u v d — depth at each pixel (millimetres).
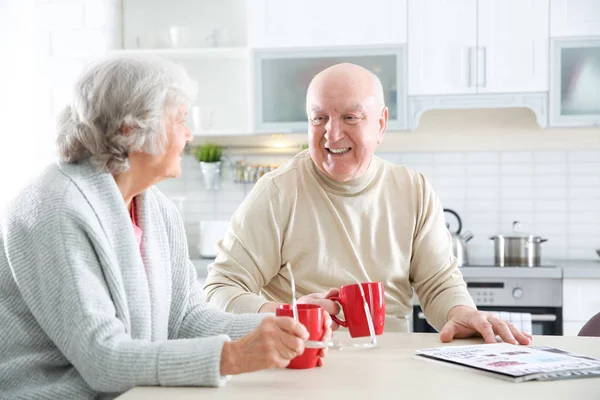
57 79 3719
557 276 3350
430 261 2000
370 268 1990
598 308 3346
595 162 3861
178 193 4082
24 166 3682
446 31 3635
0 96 3584
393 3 3656
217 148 3984
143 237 1446
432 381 1199
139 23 4051
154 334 1404
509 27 3604
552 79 3570
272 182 2014
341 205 1973
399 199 2027
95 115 1312
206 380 1155
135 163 1384
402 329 1988
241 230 1971
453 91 3635
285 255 1994
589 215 3869
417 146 3965
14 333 1289
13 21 3641
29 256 1243
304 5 3709
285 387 1168
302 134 3961
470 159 3938
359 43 3678
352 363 1348
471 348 1449
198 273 3508
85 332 1173
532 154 3896
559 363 1283
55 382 1295
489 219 3932
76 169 1329
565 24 3564
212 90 4031
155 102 1324
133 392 1139
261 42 3738
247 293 1808
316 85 1921
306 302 1519
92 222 1248
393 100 3668
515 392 1121
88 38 3717
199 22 4043
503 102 3611
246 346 1167
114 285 1262
